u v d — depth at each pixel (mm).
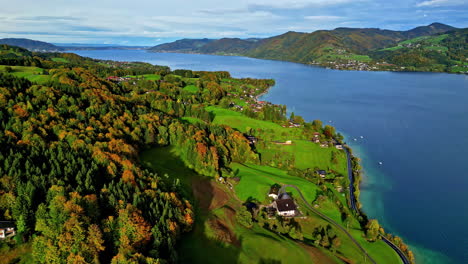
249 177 138750
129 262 64750
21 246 72688
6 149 99000
